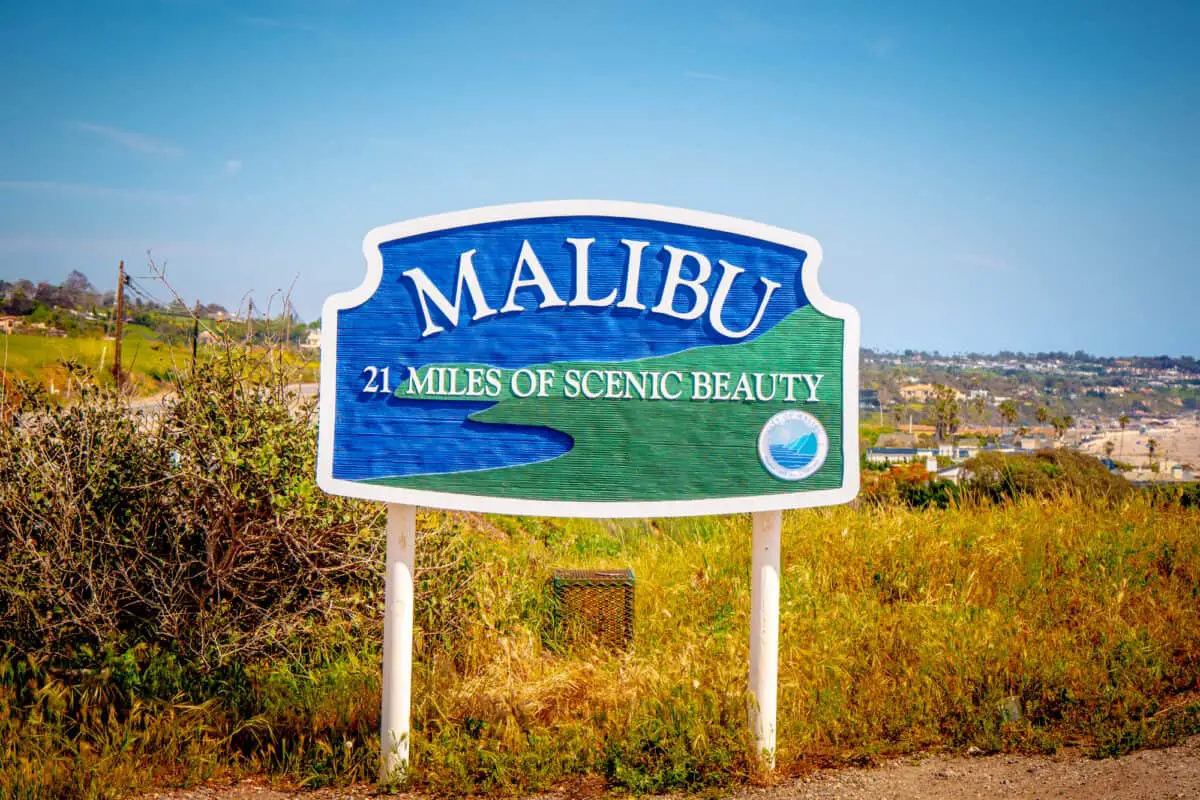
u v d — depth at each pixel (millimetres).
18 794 4457
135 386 6645
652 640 6664
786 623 6598
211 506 5980
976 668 5680
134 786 4707
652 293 4855
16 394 6422
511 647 6066
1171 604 6828
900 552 7992
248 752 5191
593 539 10180
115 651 5758
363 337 4852
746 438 4844
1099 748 4871
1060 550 7988
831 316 4871
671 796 4598
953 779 4672
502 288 4852
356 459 4820
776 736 4961
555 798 4609
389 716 4742
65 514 5930
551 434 4828
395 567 4766
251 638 5941
